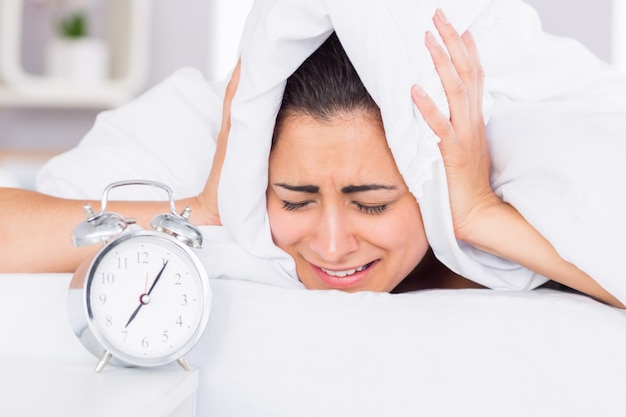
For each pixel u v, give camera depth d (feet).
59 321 3.59
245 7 15.21
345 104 3.95
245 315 3.55
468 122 4.00
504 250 4.12
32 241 4.28
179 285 3.27
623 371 3.32
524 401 3.29
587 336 3.38
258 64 3.82
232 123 3.96
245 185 4.02
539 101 4.62
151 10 15.26
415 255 4.38
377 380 3.34
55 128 15.72
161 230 3.34
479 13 4.23
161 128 5.11
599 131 3.99
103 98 14.39
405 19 3.79
